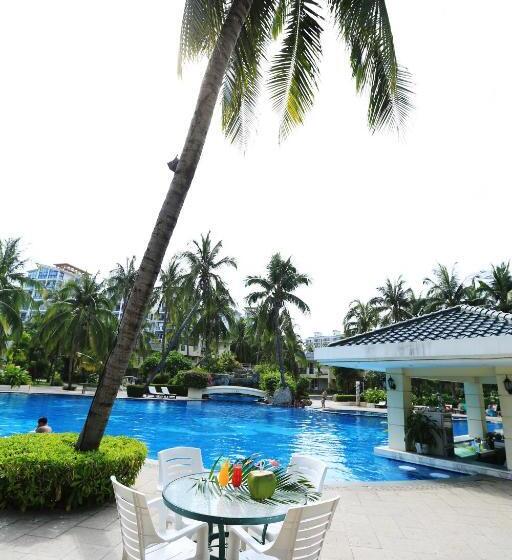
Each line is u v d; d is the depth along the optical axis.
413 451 9.91
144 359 38.12
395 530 4.62
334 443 14.63
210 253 33.50
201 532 2.98
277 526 3.48
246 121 8.19
